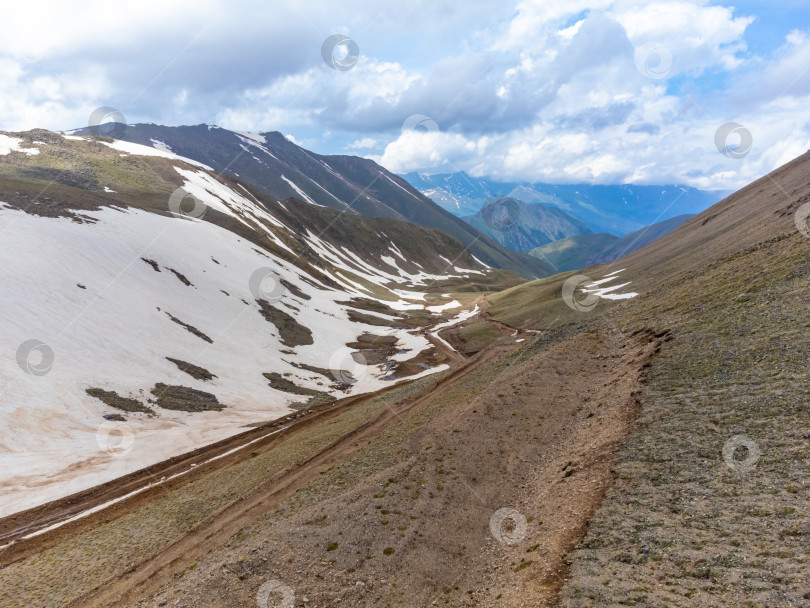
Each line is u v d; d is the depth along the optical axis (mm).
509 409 31781
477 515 21984
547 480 22766
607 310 51281
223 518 27547
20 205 67125
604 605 12344
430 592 17516
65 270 57281
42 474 34500
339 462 32406
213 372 58375
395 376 71125
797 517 12898
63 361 45656
